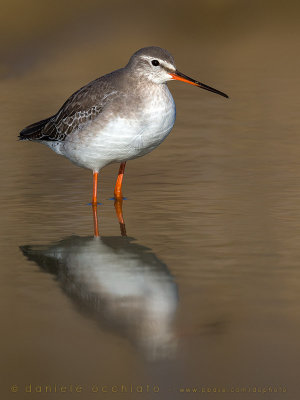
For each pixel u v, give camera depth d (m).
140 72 14.48
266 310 10.05
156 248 12.48
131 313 10.11
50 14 30.73
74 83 25.62
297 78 26.95
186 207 14.65
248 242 12.66
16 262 11.98
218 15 35.34
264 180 16.27
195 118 21.98
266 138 19.70
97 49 29.80
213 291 10.68
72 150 15.10
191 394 8.39
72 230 13.55
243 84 26.12
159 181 16.47
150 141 14.63
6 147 19.09
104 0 33.31
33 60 28.28
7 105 23.06
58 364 8.91
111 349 9.22
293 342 9.26
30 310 10.24
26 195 15.60
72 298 10.60
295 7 36.91
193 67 28.66
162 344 9.28
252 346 9.19
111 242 12.89
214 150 18.75
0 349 9.21
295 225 13.46
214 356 9.02
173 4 35.34
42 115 21.89
